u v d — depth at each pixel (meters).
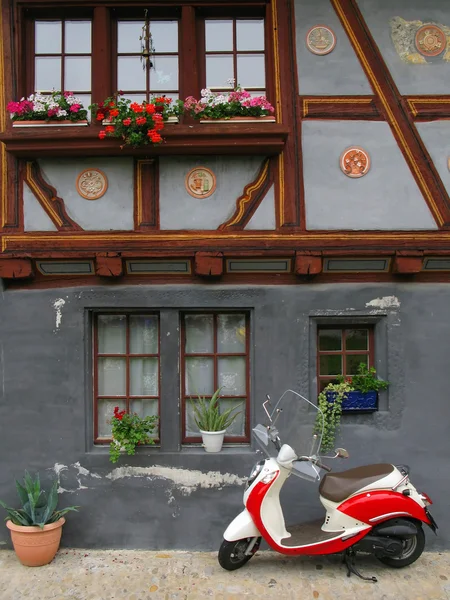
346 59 4.99
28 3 4.95
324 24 5.00
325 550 4.18
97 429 5.14
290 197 4.90
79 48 5.09
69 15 5.07
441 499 4.93
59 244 4.87
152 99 4.77
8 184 4.91
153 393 5.16
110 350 5.16
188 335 5.16
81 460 4.90
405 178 4.95
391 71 5.00
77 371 4.94
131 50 5.12
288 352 4.95
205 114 4.78
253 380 4.98
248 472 4.88
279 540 4.18
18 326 4.95
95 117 4.80
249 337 5.13
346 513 4.17
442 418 4.96
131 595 4.11
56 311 4.95
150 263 4.87
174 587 4.21
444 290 5.00
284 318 4.96
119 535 4.88
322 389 5.12
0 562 4.63
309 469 4.07
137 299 4.96
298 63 4.97
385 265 4.93
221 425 4.89
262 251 4.82
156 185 4.91
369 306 4.97
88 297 4.95
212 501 4.88
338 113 4.96
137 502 4.88
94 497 4.88
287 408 4.92
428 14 5.04
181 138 4.71
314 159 4.93
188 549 4.87
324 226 4.89
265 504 4.15
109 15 5.02
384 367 5.00
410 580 4.29
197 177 4.92
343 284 4.98
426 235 4.90
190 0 4.97
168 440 4.93
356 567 4.45
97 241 4.86
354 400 4.93
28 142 4.73
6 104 4.93
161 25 5.12
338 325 5.14
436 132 4.97
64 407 4.93
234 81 5.08
